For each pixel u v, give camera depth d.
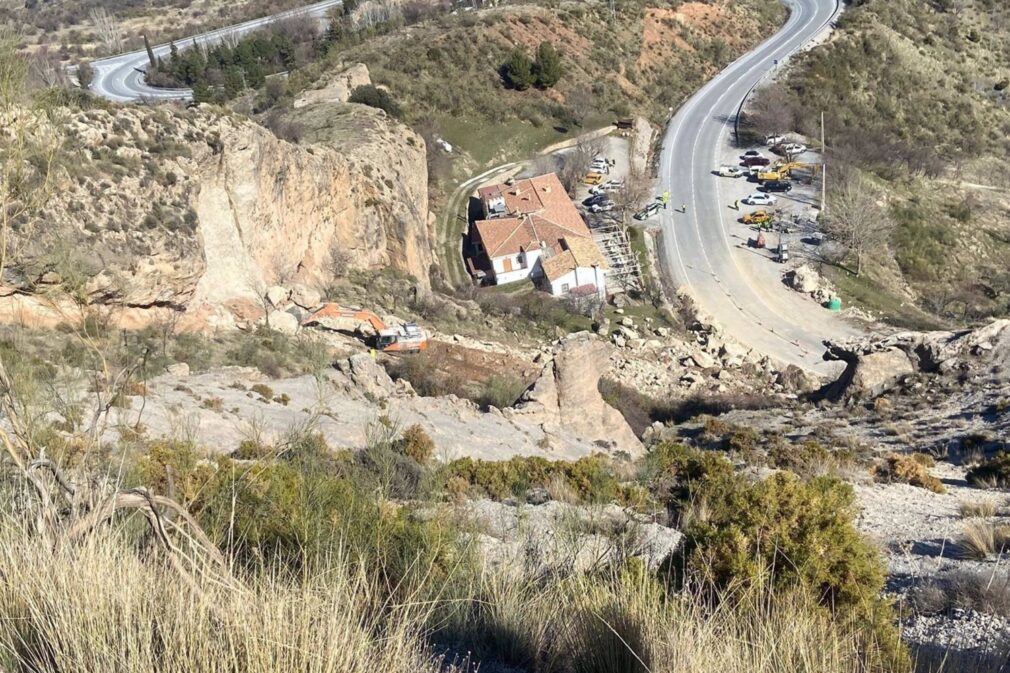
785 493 8.83
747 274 75.50
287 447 10.42
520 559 9.25
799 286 72.69
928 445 30.38
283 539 7.54
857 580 8.20
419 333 48.56
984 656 7.30
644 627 6.18
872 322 69.19
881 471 25.95
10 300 18.00
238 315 42.78
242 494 8.23
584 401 33.69
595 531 10.77
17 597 5.44
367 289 57.00
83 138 36.78
